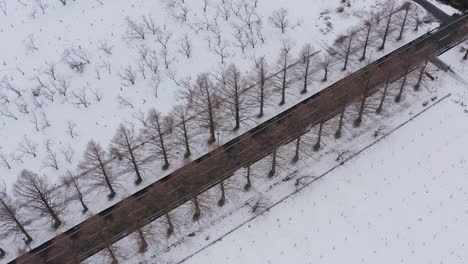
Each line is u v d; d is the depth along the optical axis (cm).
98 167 7981
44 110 9306
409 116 9175
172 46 10062
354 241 7862
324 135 8819
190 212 8106
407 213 8125
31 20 10656
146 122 8931
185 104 9250
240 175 8456
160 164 8644
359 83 9094
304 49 9631
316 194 8319
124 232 7950
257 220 8088
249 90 9188
